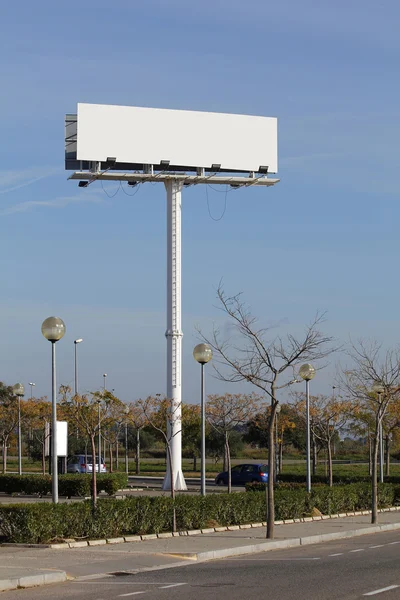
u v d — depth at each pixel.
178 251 42.16
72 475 38.50
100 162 41.53
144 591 13.37
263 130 43.59
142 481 49.88
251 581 14.38
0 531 19.81
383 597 12.22
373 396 39.66
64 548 18.98
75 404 31.83
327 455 43.56
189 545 19.67
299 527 24.58
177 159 42.16
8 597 12.84
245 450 89.69
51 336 20.47
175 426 40.66
